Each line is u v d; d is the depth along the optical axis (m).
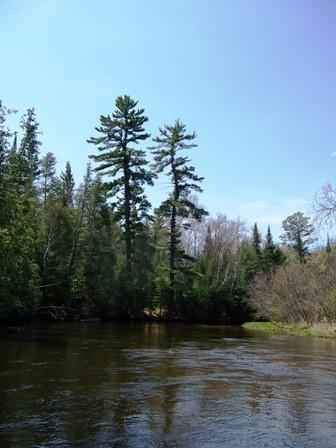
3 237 29.52
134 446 8.50
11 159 30.20
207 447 8.54
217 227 63.34
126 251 48.59
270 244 75.94
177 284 52.88
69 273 46.56
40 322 42.19
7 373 14.87
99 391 12.62
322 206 31.72
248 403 11.75
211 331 38.34
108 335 30.52
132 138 49.38
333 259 40.69
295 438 9.12
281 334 35.44
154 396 12.26
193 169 51.41
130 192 48.78
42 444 8.44
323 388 13.66
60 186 57.28
